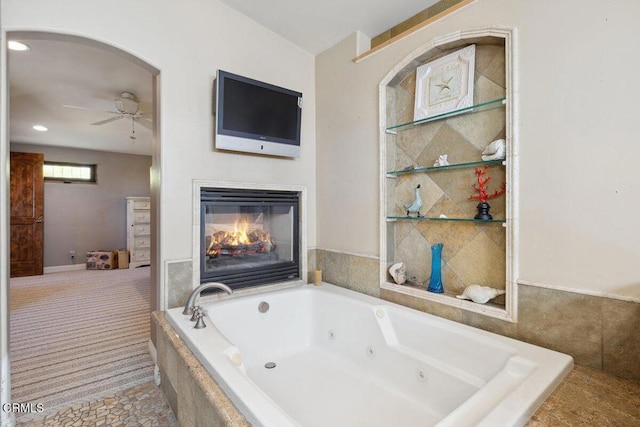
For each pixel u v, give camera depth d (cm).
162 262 214
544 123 153
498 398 118
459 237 198
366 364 207
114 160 676
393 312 202
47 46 262
